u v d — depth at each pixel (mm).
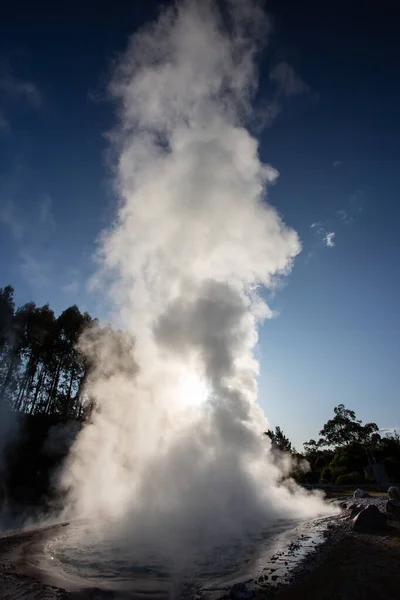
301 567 8102
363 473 35656
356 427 60969
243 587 6824
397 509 13273
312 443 64000
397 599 6012
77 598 6918
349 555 8555
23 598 6926
